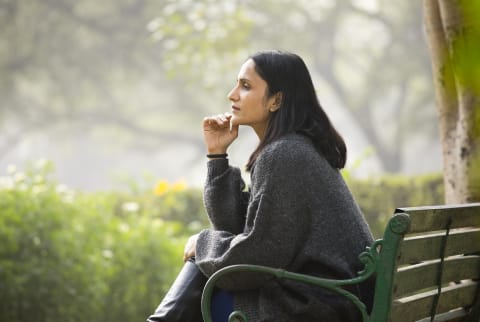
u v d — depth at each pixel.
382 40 64.56
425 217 4.50
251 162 5.36
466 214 5.01
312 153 5.11
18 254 10.78
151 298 11.67
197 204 15.71
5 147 62.69
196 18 22.23
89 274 11.13
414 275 4.62
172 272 11.80
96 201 12.39
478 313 5.45
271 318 4.90
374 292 4.64
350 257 5.00
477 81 3.25
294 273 4.68
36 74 54.53
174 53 23.80
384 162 61.41
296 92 5.30
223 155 5.54
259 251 4.93
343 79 70.19
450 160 6.48
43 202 11.13
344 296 4.68
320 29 57.56
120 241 11.73
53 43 54.25
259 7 51.59
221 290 5.20
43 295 10.83
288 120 5.25
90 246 11.36
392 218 4.33
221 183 5.49
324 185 5.05
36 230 10.89
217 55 24.59
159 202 15.79
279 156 5.04
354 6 57.88
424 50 57.62
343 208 5.05
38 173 11.58
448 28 5.72
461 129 6.24
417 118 58.84
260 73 5.33
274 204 4.95
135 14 54.97
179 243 12.30
